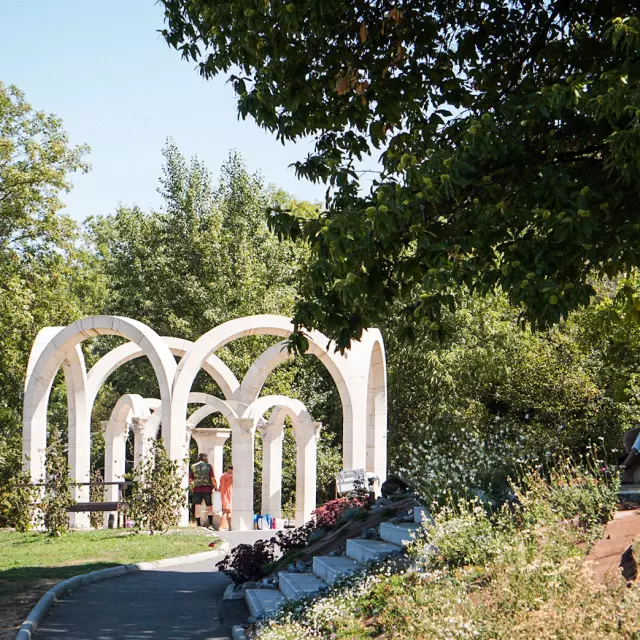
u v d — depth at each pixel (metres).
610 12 9.48
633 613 4.15
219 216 39.78
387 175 9.46
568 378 27.33
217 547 17.83
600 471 8.50
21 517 20.48
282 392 35.78
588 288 7.79
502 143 8.25
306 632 7.22
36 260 31.30
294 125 10.19
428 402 32.28
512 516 7.56
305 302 9.27
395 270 8.97
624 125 7.99
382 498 13.47
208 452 28.28
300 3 9.19
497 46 10.78
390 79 10.08
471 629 4.81
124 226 42.69
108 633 9.14
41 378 22.31
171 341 26.00
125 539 18.86
